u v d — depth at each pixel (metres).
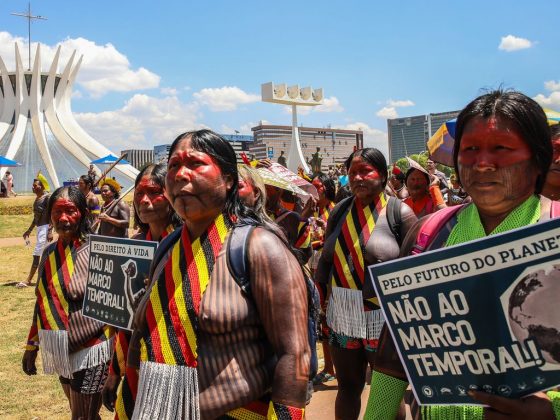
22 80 58.00
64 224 3.64
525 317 1.57
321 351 6.88
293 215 5.20
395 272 1.78
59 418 5.00
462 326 1.67
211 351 1.99
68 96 62.41
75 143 58.41
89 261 3.22
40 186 10.85
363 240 3.80
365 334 3.67
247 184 3.45
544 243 1.55
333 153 142.75
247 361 2.01
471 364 1.67
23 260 15.02
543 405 1.60
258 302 2.03
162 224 3.61
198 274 2.04
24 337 7.54
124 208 6.68
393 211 3.85
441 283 1.70
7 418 5.00
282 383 1.96
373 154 3.92
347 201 4.14
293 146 65.31
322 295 4.11
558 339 1.53
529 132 1.70
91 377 3.54
